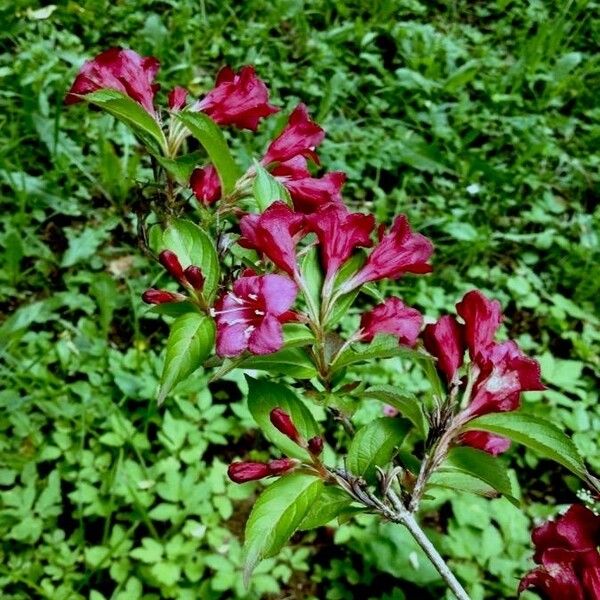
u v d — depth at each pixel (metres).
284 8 0.98
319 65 0.92
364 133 0.84
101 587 0.49
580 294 0.73
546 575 0.23
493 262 0.76
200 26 0.94
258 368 0.27
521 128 0.88
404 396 0.26
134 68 0.30
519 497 0.56
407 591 0.52
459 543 0.51
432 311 0.67
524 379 0.25
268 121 0.82
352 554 0.53
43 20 0.88
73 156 0.74
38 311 0.57
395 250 0.26
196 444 0.55
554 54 1.04
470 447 0.27
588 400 0.63
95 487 0.53
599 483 0.25
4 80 0.77
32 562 0.49
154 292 0.26
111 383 0.58
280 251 0.25
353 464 0.28
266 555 0.24
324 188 0.30
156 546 0.49
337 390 0.28
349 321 0.65
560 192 0.85
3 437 0.54
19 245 0.63
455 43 1.04
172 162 0.29
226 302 0.24
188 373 0.25
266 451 0.58
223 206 0.30
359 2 1.05
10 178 0.66
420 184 0.82
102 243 0.70
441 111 0.88
